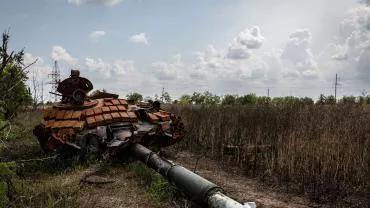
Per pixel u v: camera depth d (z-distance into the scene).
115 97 12.31
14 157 9.97
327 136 10.12
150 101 11.94
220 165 10.20
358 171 8.47
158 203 6.59
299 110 14.02
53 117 10.34
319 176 8.55
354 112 13.48
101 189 7.40
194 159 10.91
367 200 7.45
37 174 8.52
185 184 6.47
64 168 9.04
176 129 11.19
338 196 7.65
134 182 7.90
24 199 6.33
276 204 7.13
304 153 9.28
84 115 10.01
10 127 5.93
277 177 8.94
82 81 10.79
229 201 5.57
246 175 9.19
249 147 11.02
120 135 9.52
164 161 7.70
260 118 13.26
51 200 6.15
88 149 9.46
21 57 5.77
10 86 5.88
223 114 14.36
